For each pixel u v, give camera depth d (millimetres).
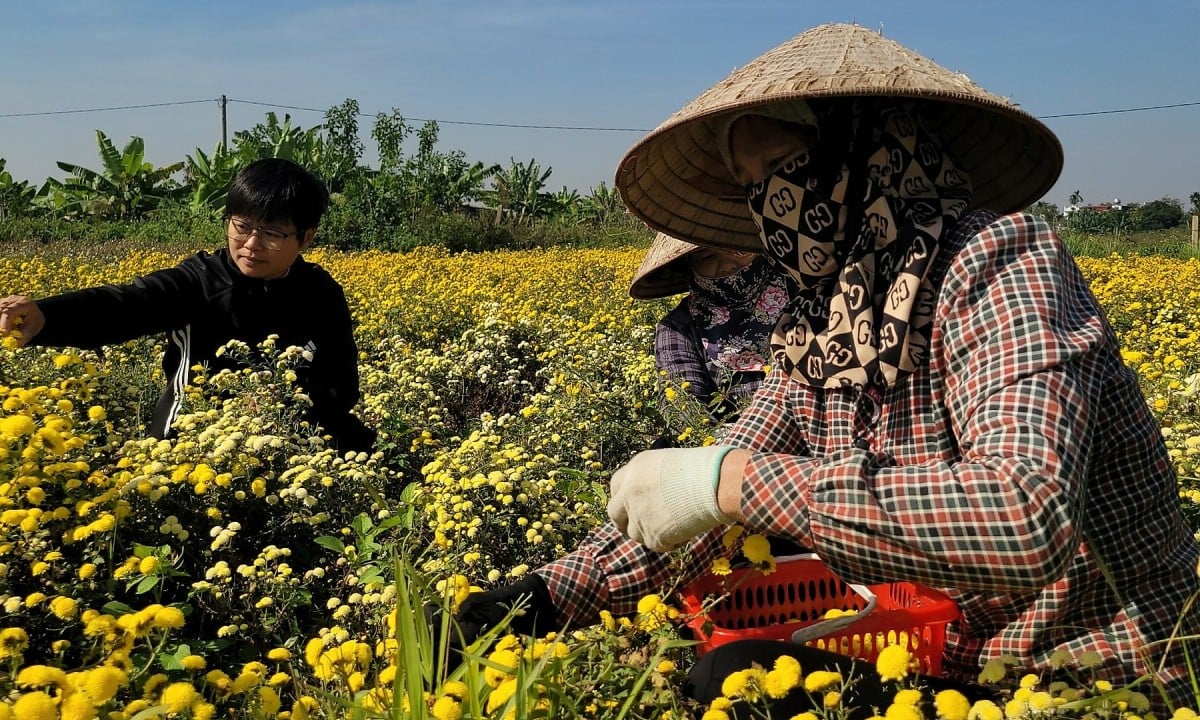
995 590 1379
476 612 1937
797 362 1880
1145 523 1756
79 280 11414
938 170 1748
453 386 6191
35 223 24578
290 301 4297
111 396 4785
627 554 2027
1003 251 1584
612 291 11172
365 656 1880
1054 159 1890
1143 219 45875
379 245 24484
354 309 9305
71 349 4625
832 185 1732
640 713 1786
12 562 2744
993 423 1436
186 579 3070
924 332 1640
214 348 4254
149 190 28156
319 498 3529
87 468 3008
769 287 4332
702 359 4453
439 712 1535
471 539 3129
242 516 3398
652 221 2355
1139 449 1715
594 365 5605
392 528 3273
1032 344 1473
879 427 1766
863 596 2164
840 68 1692
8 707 1646
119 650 1866
